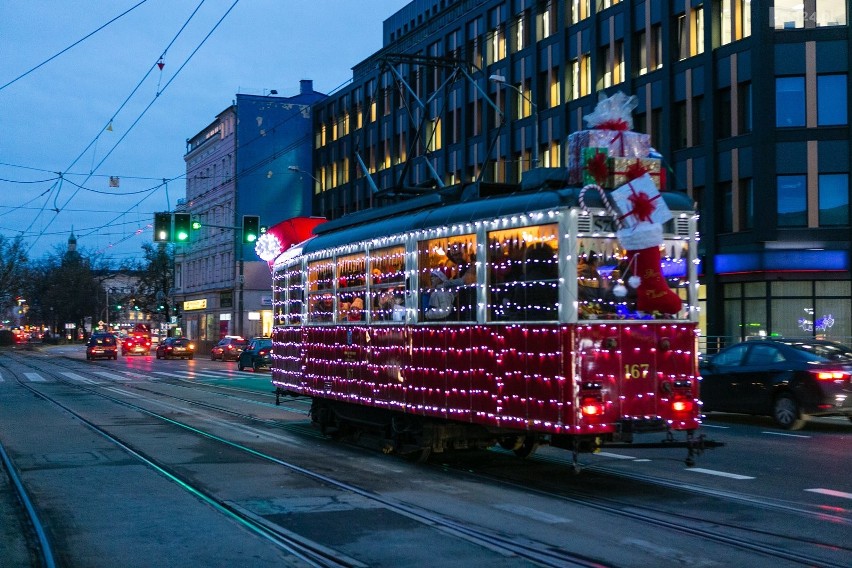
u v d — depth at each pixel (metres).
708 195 32.38
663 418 9.47
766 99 30.33
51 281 109.50
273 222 64.56
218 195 70.06
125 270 119.25
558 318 9.16
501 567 6.67
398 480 10.62
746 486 10.18
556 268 9.23
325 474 11.02
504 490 9.94
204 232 74.31
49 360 58.84
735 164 31.45
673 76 33.97
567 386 9.05
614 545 7.34
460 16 47.06
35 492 9.79
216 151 70.50
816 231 30.09
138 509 8.86
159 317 90.00
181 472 11.11
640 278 9.37
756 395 16.78
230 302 67.50
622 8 36.03
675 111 33.94
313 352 14.95
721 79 32.00
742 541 7.45
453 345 10.71
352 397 13.29
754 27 30.52
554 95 39.91
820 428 16.64
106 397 24.50
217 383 31.25
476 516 8.52
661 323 9.54
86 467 11.54
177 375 37.41
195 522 8.26
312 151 65.56
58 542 7.55
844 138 30.05
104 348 57.91
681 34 33.88
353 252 13.41
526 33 41.94
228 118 67.12
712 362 17.86
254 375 37.00
